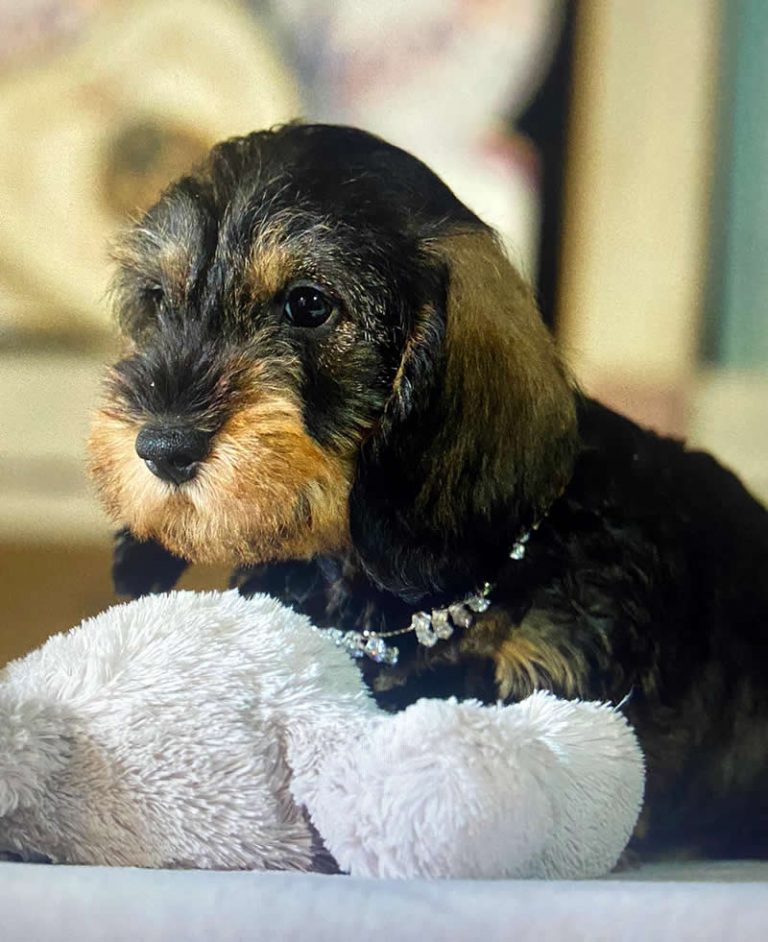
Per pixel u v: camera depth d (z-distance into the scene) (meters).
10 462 0.90
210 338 0.49
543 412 0.51
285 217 0.49
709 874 0.44
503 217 0.91
